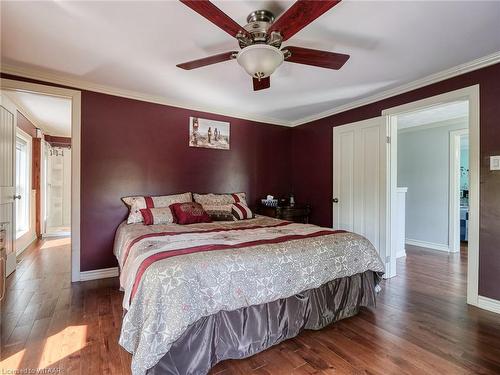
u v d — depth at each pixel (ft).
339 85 9.95
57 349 5.75
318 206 13.80
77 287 9.36
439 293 9.10
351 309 7.34
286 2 5.50
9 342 5.99
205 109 12.67
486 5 5.55
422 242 16.43
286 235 7.36
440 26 6.30
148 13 5.87
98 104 10.26
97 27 6.40
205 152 12.74
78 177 9.96
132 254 6.21
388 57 7.80
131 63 8.28
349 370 5.23
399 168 17.65
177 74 9.06
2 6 5.60
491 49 7.36
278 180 15.03
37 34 6.70
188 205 10.33
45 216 18.25
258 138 14.37
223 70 8.75
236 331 5.52
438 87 9.06
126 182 10.85
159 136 11.54
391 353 5.77
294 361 5.52
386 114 10.68
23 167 14.98
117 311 7.54
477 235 8.07
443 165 15.51
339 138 12.60
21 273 10.75
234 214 11.02
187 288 4.85
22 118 13.99
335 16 5.92
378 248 10.87
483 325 6.93
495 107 7.72
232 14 5.87
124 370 5.12
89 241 10.20
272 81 9.59
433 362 5.46
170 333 4.47
